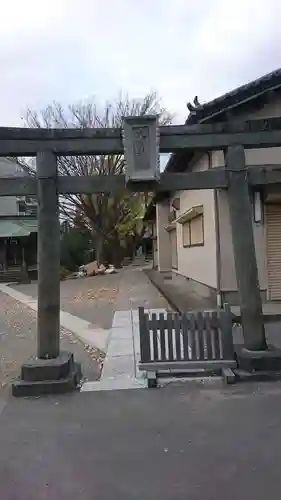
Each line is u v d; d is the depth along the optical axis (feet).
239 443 12.72
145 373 19.80
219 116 31.68
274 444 12.58
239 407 15.40
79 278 82.48
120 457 12.17
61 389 17.60
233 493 10.27
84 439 13.35
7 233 86.28
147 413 15.20
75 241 103.96
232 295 33.22
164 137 19.61
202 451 12.34
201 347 18.85
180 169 45.93
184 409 15.44
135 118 18.76
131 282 67.21
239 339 24.43
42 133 19.16
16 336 31.42
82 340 28.40
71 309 42.37
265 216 33.09
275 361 18.37
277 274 33.12
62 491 10.62
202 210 39.91
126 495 10.34
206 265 38.88
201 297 41.47
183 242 57.06
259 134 19.71
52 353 18.86
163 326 19.08
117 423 14.44
